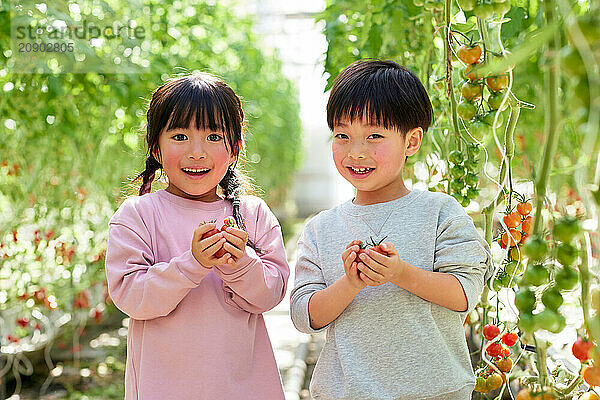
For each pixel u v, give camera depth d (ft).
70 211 11.53
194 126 4.50
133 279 4.35
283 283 4.77
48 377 11.00
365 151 4.20
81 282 11.50
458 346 4.27
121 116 11.45
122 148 12.52
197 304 4.47
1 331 9.97
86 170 11.49
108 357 12.03
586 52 2.17
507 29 5.28
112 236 4.57
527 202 4.41
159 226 4.63
